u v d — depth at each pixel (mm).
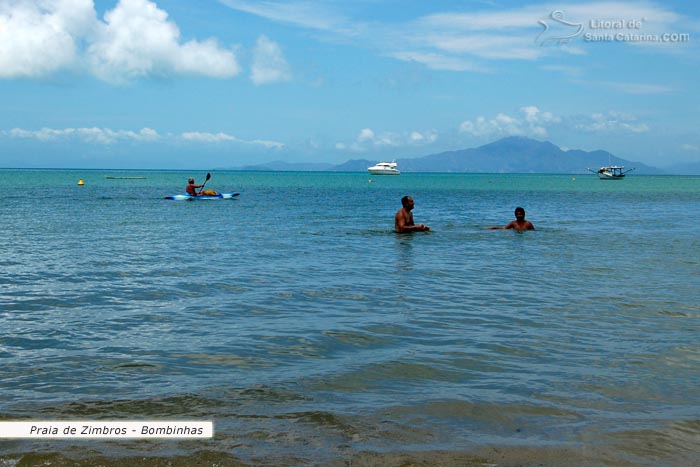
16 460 3611
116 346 6109
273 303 8281
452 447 3793
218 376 5160
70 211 27031
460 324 7109
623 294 8961
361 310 7863
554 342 6301
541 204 41875
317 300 8500
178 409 4375
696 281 10156
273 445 3797
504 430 4062
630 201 48031
